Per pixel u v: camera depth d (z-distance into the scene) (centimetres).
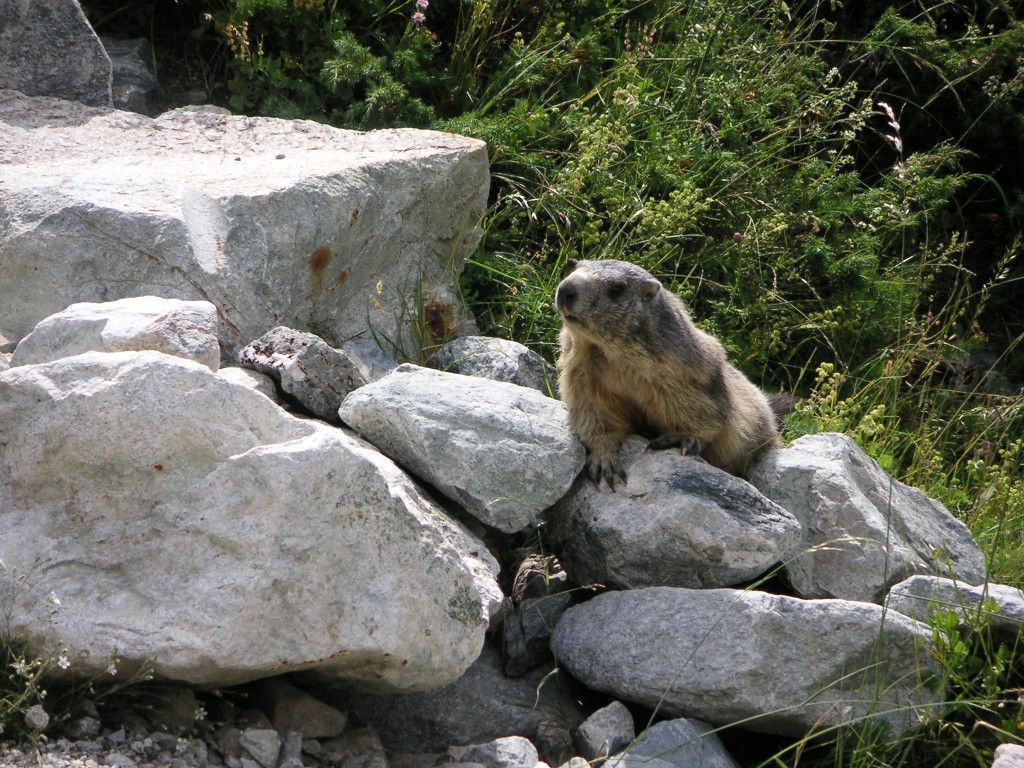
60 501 1340
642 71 3244
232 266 2056
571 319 1842
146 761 1285
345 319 2311
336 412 1920
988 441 2823
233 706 1444
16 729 1256
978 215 3694
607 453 1878
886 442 2627
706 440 1966
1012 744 1536
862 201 3166
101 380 1352
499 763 1494
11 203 2014
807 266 2992
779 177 3102
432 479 1750
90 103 2645
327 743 1473
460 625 1456
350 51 2892
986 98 3566
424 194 2425
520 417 1825
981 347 3384
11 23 2573
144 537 1322
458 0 3200
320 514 1341
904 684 1638
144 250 1997
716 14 3275
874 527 1884
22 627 1274
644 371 1873
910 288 3122
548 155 2956
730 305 2838
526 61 3088
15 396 1359
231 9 3014
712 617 1606
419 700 1636
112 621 1280
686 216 2720
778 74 3281
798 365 2973
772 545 1725
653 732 1550
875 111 3391
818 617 1598
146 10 3123
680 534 1725
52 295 1984
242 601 1288
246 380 1852
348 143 2530
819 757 1650
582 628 1695
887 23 3578
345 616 1348
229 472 1333
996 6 3641
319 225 2184
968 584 1866
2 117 2461
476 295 2644
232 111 2959
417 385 1825
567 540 1866
